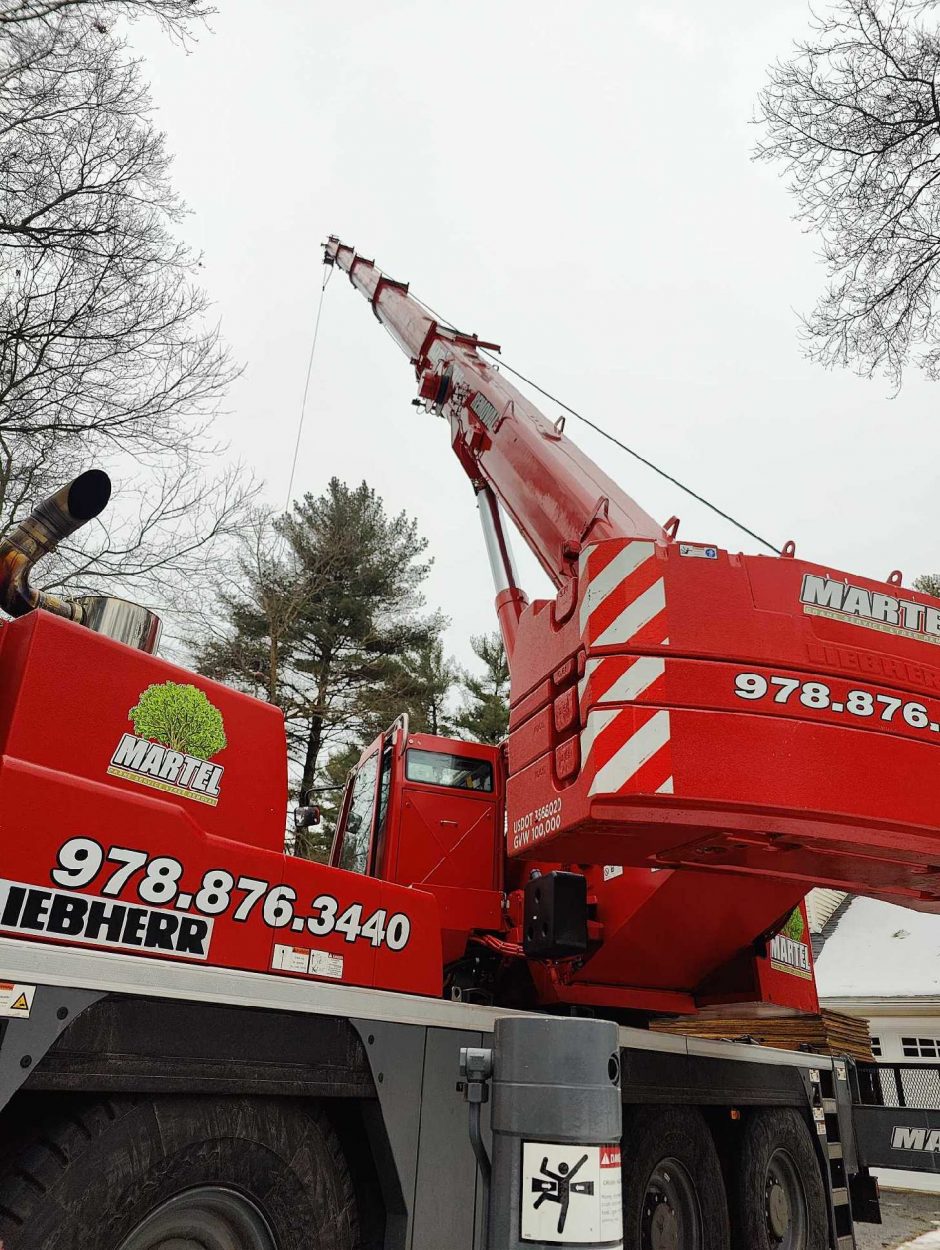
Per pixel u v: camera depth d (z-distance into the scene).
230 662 17.27
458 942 5.82
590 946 5.12
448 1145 3.47
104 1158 2.53
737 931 5.19
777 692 3.42
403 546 20.31
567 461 6.27
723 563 3.60
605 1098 2.50
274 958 3.15
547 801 3.72
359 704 17.95
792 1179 5.77
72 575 8.78
